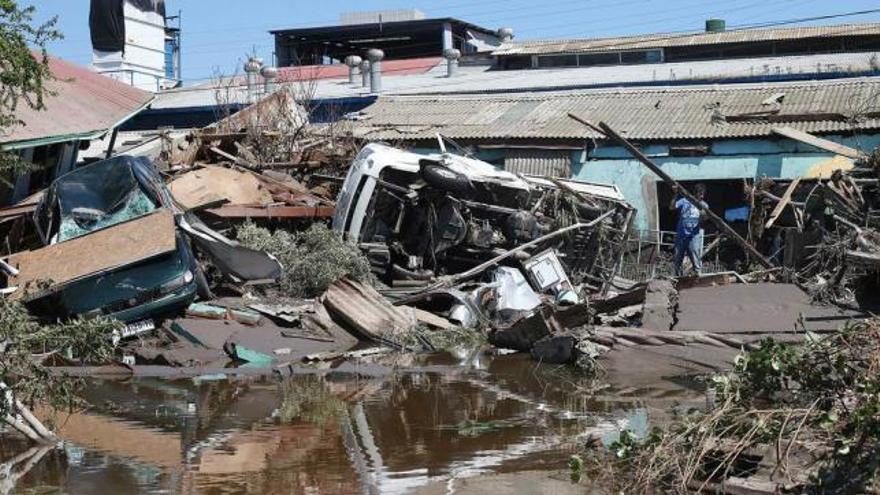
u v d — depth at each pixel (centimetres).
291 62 4591
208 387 1097
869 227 1552
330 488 709
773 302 1217
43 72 1370
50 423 912
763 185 2008
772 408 667
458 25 4541
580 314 1310
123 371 1172
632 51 3472
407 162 1673
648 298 1270
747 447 648
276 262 1449
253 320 1351
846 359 646
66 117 1870
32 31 1327
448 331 1416
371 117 2680
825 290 1254
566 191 1780
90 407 988
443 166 1623
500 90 2959
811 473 609
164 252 1296
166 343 1293
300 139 2209
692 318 1193
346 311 1414
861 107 2298
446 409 972
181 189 1781
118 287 1302
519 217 1681
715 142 2292
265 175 1972
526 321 1327
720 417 666
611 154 2364
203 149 2141
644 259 2077
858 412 597
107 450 818
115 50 3466
